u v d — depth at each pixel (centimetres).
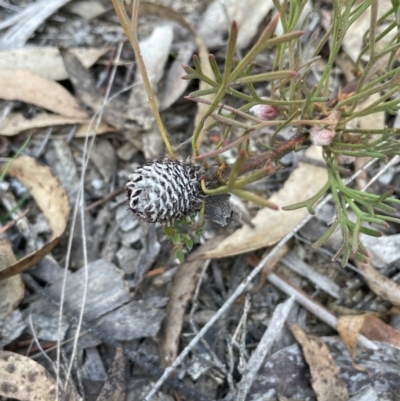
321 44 12
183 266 15
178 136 16
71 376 13
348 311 15
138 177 10
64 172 16
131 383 13
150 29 17
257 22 17
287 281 15
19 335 14
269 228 15
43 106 15
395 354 14
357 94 11
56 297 14
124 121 16
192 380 14
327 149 12
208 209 11
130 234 15
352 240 11
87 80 16
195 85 17
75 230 15
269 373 14
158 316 14
